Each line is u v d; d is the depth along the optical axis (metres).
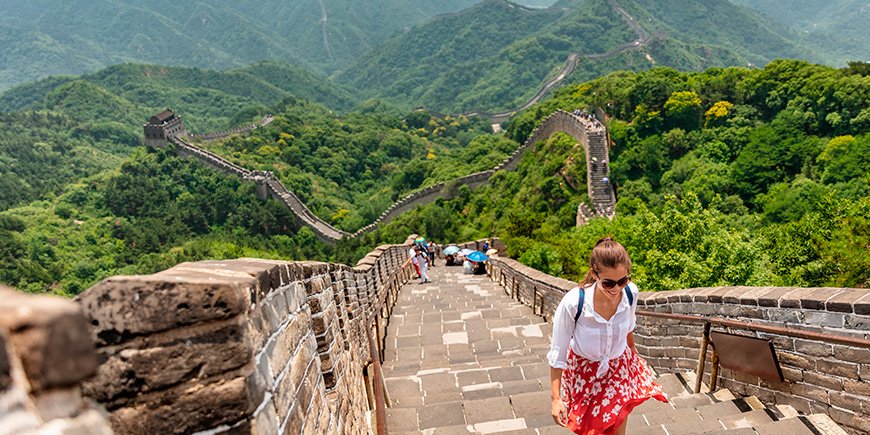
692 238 15.85
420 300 13.91
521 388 5.60
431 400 5.42
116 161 117.25
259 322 1.69
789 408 4.30
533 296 11.31
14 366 0.76
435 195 71.31
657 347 6.27
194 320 1.37
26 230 72.50
